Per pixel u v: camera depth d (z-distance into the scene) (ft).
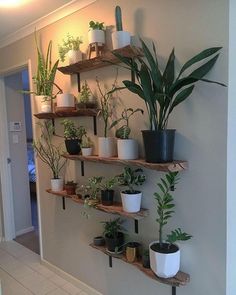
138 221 5.89
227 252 4.66
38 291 7.36
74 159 6.61
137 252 5.70
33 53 8.15
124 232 6.19
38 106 7.54
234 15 4.41
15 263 8.89
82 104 6.31
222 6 4.35
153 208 5.59
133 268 6.14
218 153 4.58
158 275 4.98
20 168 11.10
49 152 7.93
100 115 6.43
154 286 5.78
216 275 4.78
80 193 6.70
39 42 7.89
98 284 7.00
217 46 4.45
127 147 5.39
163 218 5.03
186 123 4.93
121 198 5.91
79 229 7.36
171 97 4.72
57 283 7.74
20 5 6.69
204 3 4.55
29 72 8.34
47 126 7.88
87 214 7.07
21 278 8.00
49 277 8.04
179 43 4.91
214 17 4.45
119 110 6.02
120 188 6.16
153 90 4.76
